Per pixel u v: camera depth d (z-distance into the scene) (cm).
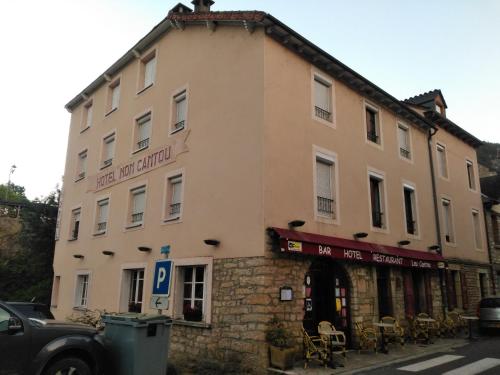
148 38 1400
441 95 1902
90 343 596
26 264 2297
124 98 1524
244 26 1040
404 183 1420
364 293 1107
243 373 797
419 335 1223
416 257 1287
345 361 889
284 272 888
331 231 1050
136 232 1261
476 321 1648
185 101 1219
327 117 1156
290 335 832
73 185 1758
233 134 998
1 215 2772
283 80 1016
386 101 1377
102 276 1382
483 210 1984
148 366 636
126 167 1398
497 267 1950
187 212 1077
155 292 671
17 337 541
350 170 1174
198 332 944
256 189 902
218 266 942
